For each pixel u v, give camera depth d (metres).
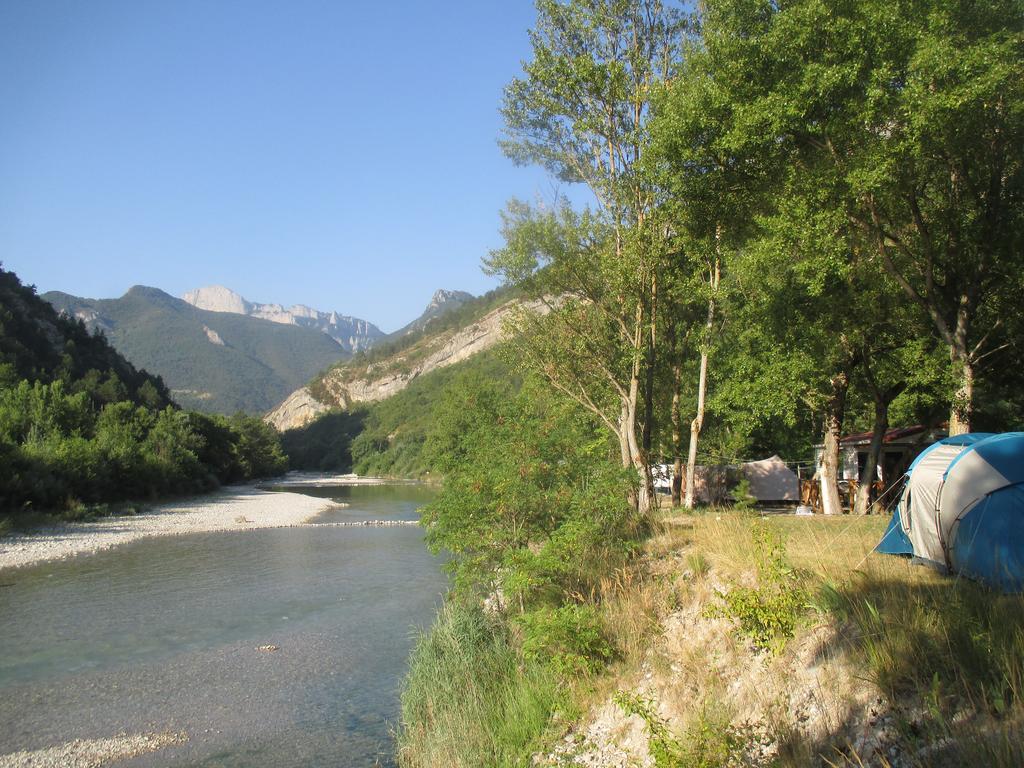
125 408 72.88
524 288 20.69
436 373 184.25
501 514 12.46
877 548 9.75
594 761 7.16
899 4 12.14
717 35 14.55
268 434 133.38
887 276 16.48
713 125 14.36
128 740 10.00
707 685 7.11
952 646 5.67
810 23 12.57
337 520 45.62
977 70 11.39
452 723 8.91
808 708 5.98
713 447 27.22
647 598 9.53
